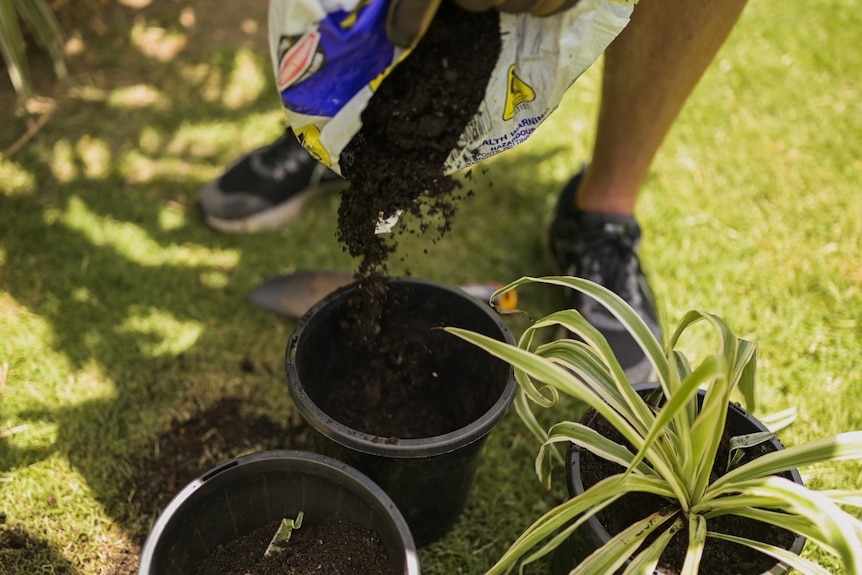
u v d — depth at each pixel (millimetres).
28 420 1373
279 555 1099
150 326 1553
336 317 1222
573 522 1034
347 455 1075
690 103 2072
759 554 1002
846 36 2279
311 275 1601
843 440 933
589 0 879
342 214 1133
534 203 1878
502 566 927
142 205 1790
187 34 2236
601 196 1617
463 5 831
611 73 1376
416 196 1049
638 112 1420
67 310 1561
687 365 1106
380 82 895
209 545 1094
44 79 2062
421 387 1375
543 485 1285
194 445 1377
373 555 1073
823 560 1207
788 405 1451
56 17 2227
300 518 1120
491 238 1794
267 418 1431
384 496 1001
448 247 1758
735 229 1785
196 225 1770
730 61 2197
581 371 1071
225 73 2133
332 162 942
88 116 1978
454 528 1276
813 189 1870
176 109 2023
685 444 968
